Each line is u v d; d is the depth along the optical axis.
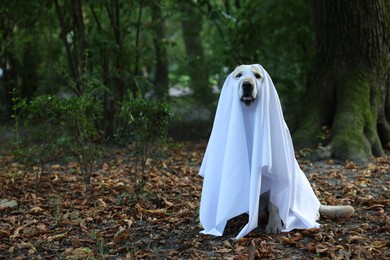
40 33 13.88
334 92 10.32
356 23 10.09
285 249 4.77
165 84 14.87
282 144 5.05
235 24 11.82
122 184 7.16
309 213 5.41
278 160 5.04
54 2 10.91
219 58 13.37
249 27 12.52
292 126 11.01
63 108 6.45
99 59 10.80
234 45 12.67
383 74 10.24
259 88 5.05
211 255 4.65
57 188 7.22
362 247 4.71
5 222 5.70
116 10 10.81
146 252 4.77
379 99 10.18
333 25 10.27
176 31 23.31
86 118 6.70
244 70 5.12
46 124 6.89
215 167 5.18
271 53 13.08
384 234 5.16
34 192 6.91
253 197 4.88
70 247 4.92
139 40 11.99
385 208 6.07
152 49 12.20
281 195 5.09
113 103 10.80
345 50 10.26
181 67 13.95
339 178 7.90
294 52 13.62
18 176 7.82
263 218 5.44
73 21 10.95
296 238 4.93
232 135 5.02
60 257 4.68
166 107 6.45
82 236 5.23
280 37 13.31
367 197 6.54
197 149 10.68
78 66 11.05
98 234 5.20
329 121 10.29
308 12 12.48
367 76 10.12
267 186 5.15
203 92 12.92
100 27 10.84
